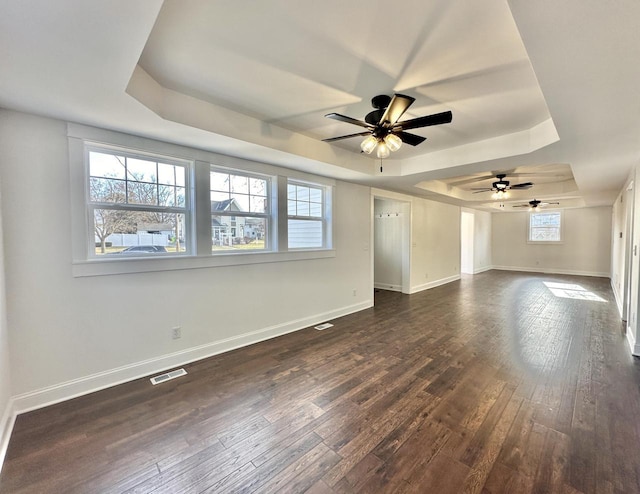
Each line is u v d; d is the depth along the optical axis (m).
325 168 3.88
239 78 2.14
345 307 4.93
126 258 2.68
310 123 3.00
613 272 7.20
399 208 6.74
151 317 2.83
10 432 1.99
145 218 2.85
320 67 2.00
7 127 2.13
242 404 2.34
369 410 2.26
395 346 3.54
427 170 4.05
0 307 1.97
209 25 1.58
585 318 4.69
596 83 1.74
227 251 3.45
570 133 2.55
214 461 1.76
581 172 4.04
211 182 3.29
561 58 1.50
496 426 2.07
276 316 3.90
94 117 2.26
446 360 3.15
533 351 3.38
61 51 1.42
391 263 6.98
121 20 1.22
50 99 1.96
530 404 2.33
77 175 2.40
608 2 1.13
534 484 1.58
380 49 1.80
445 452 1.82
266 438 1.96
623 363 3.06
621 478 1.61
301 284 4.21
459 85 2.22
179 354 3.02
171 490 1.56
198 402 2.37
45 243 2.29
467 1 1.40
